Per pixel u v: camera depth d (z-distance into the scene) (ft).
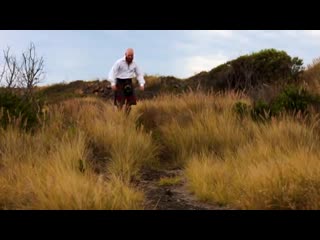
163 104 38.11
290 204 15.81
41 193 16.12
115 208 15.56
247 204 16.57
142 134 27.76
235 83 54.80
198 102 36.22
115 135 26.35
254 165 20.17
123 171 21.98
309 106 30.50
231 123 28.78
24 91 33.30
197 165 21.77
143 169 23.77
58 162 20.06
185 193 19.79
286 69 52.95
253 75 53.42
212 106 34.09
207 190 18.85
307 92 32.53
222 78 57.47
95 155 24.85
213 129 27.84
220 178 19.63
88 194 15.99
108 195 16.10
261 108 31.01
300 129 25.16
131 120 31.19
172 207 17.70
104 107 36.01
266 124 27.37
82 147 23.70
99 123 28.37
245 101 36.32
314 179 17.02
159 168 24.39
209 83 60.03
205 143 26.61
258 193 16.71
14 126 25.21
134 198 17.11
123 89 35.04
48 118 28.25
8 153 21.35
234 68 56.08
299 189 16.49
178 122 30.66
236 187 18.30
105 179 20.90
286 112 29.76
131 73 35.27
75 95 84.53
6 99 27.27
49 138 24.72
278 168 17.92
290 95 31.48
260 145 23.13
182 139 27.27
